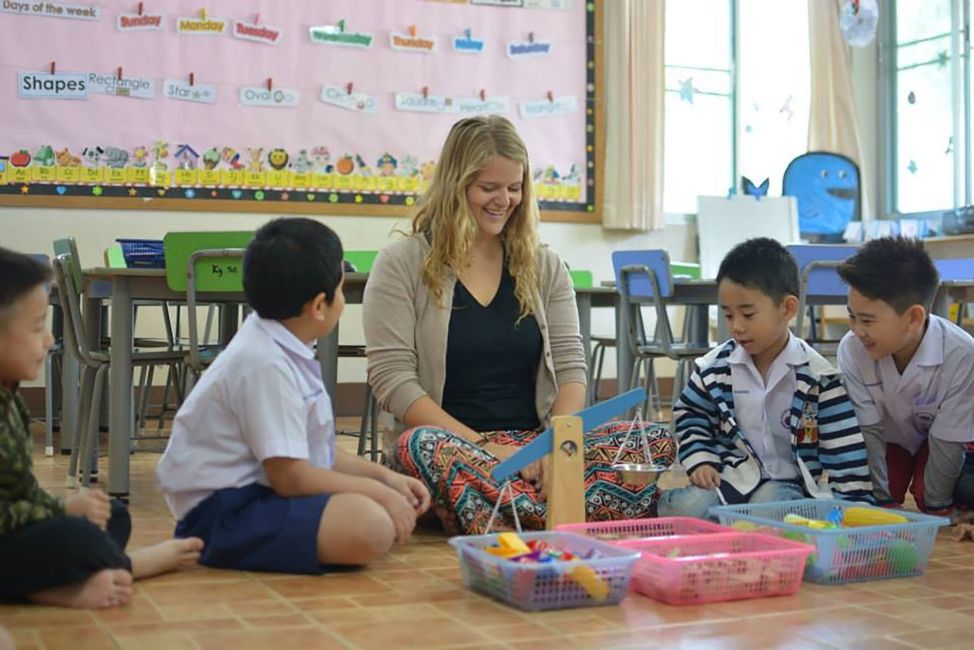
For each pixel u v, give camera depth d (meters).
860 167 6.71
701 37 6.65
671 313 6.41
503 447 2.33
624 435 2.43
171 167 5.36
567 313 2.56
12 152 5.10
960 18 6.47
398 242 2.51
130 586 1.68
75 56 5.19
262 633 1.50
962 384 2.41
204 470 1.96
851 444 2.31
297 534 1.88
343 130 5.67
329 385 3.04
